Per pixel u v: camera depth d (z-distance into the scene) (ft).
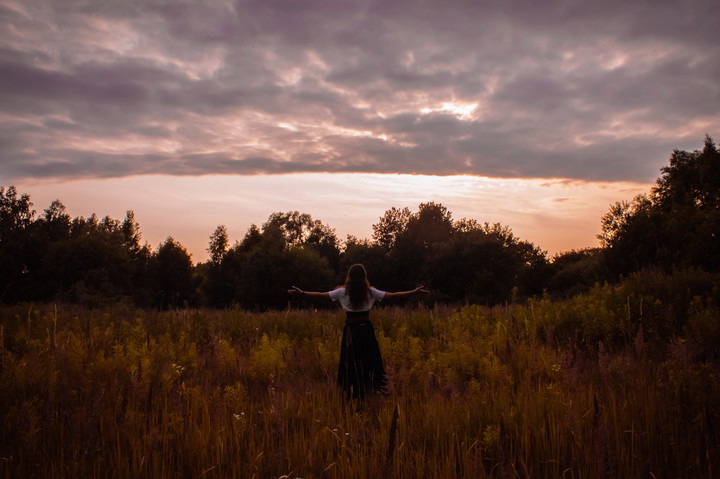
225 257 270.67
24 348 23.85
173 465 11.96
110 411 14.47
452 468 11.29
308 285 177.37
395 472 11.04
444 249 170.40
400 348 23.34
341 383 18.54
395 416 10.94
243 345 29.14
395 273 185.47
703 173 152.15
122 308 49.90
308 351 25.55
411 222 214.48
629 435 12.46
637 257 94.68
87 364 19.43
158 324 35.58
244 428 13.84
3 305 48.44
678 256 85.61
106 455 12.37
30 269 195.93
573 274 220.23
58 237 226.79
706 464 10.96
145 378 16.56
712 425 12.16
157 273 261.44
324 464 11.96
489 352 20.62
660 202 161.99
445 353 21.84
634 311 27.48
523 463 11.37
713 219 86.17
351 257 191.21
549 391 15.70
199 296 262.67
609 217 105.81
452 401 15.55
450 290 164.86
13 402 15.65
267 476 11.68
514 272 170.91
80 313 45.62
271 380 19.94
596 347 25.43
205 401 15.78
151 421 13.61
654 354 19.04
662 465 11.43
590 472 11.05
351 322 19.26
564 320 29.07
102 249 187.93
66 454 12.24
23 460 12.00
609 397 14.46
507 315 35.50
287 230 339.77
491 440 12.12
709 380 13.99
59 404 14.70
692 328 21.79
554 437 12.39
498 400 15.15
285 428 13.83
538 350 21.81
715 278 33.71
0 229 204.03
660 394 13.79
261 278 177.99
